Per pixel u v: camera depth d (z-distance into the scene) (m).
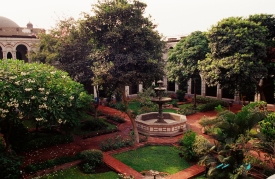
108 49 12.23
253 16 19.30
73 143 13.65
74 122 11.16
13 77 9.36
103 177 9.70
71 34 16.31
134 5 12.53
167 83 30.59
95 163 10.50
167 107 22.73
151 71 12.13
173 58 22.75
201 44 20.55
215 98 25.95
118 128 16.41
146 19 12.86
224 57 17.59
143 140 13.56
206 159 8.90
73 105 11.19
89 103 11.98
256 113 9.18
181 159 11.29
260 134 9.72
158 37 13.18
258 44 16.77
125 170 10.14
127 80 11.48
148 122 15.41
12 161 9.28
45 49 19.30
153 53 13.03
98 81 11.59
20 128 12.06
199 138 10.93
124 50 12.41
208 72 18.36
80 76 15.84
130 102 25.58
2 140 11.56
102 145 12.52
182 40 22.81
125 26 11.99
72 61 16.45
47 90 10.08
